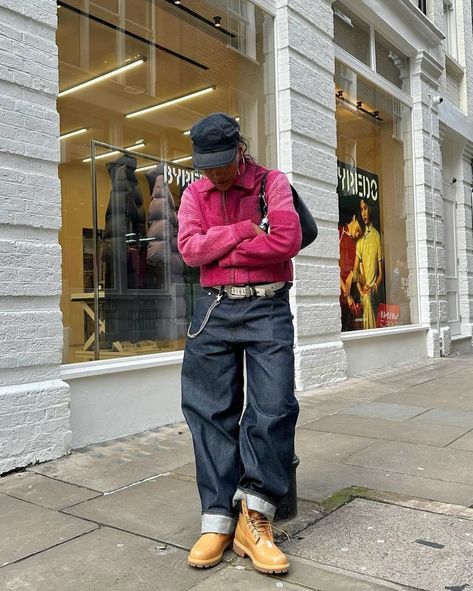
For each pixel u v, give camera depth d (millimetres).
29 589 2404
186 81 6535
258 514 2594
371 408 5840
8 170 4004
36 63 4207
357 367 8188
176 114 6379
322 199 7359
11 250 3994
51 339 4230
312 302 7152
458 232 12578
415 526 2934
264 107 6988
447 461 4004
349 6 8453
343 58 8289
